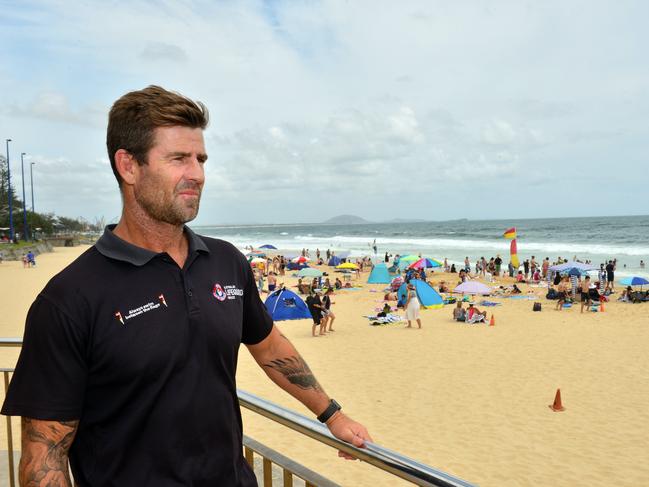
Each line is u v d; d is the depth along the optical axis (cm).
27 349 133
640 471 778
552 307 2372
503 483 744
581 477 762
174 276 143
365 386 1172
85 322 132
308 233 17162
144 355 134
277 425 890
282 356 182
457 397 1092
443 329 1836
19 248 6153
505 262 4847
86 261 139
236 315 156
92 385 137
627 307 2297
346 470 739
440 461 807
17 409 129
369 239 10400
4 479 350
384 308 2281
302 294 3014
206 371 144
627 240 7400
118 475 137
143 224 148
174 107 143
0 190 9694
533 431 919
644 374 1235
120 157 146
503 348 1510
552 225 13750
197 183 149
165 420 137
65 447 133
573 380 1202
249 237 13925
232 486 149
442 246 7225
